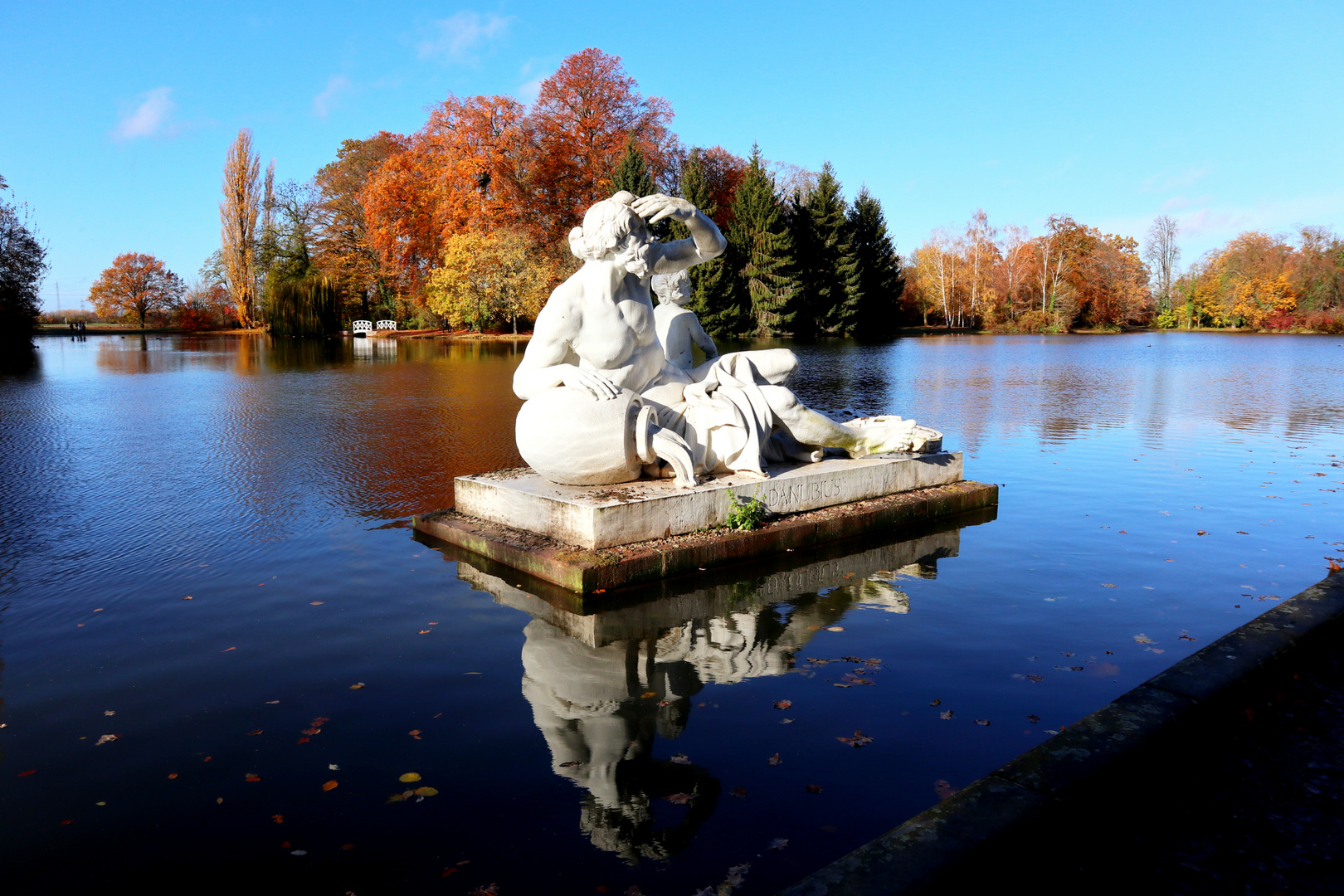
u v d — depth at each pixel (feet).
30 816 9.68
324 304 192.95
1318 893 7.79
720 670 13.88
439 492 28.78
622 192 20.85
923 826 7.90
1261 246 253.24
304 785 10.35
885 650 14.74
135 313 270.05
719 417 22.41
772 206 166.81
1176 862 8.25
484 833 9.28
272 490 29.17
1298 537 22.79
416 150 179.63
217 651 14.78
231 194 221.25
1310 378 80.94
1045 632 15.64
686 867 8.58
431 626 16.03
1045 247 247.70
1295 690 11.84
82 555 20.99
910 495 25.11
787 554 21.08
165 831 9.38
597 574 17.94
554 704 12.62
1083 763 8.98
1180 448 38.58
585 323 21.04
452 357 117.70
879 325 212.23
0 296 131.34
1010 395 65.51
